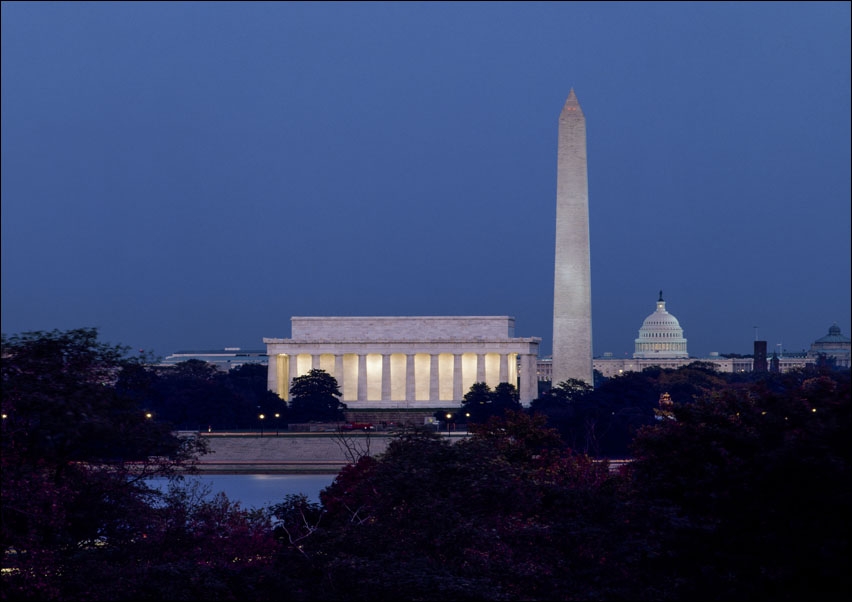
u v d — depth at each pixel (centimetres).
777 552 10712
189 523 14688
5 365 12250
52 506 11950
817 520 10344
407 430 15362
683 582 11856
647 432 16200
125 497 13800
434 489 13825
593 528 12825
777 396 11700
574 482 16725
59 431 12106
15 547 12131
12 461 12000
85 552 13488
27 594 11750
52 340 12675
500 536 13062
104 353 13400
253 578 12838
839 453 10419
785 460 10425
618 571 12231
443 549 12938
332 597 12375
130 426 13712
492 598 11825
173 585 12462
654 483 12288
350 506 16388
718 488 11269
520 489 14000
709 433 11694
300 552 13412
